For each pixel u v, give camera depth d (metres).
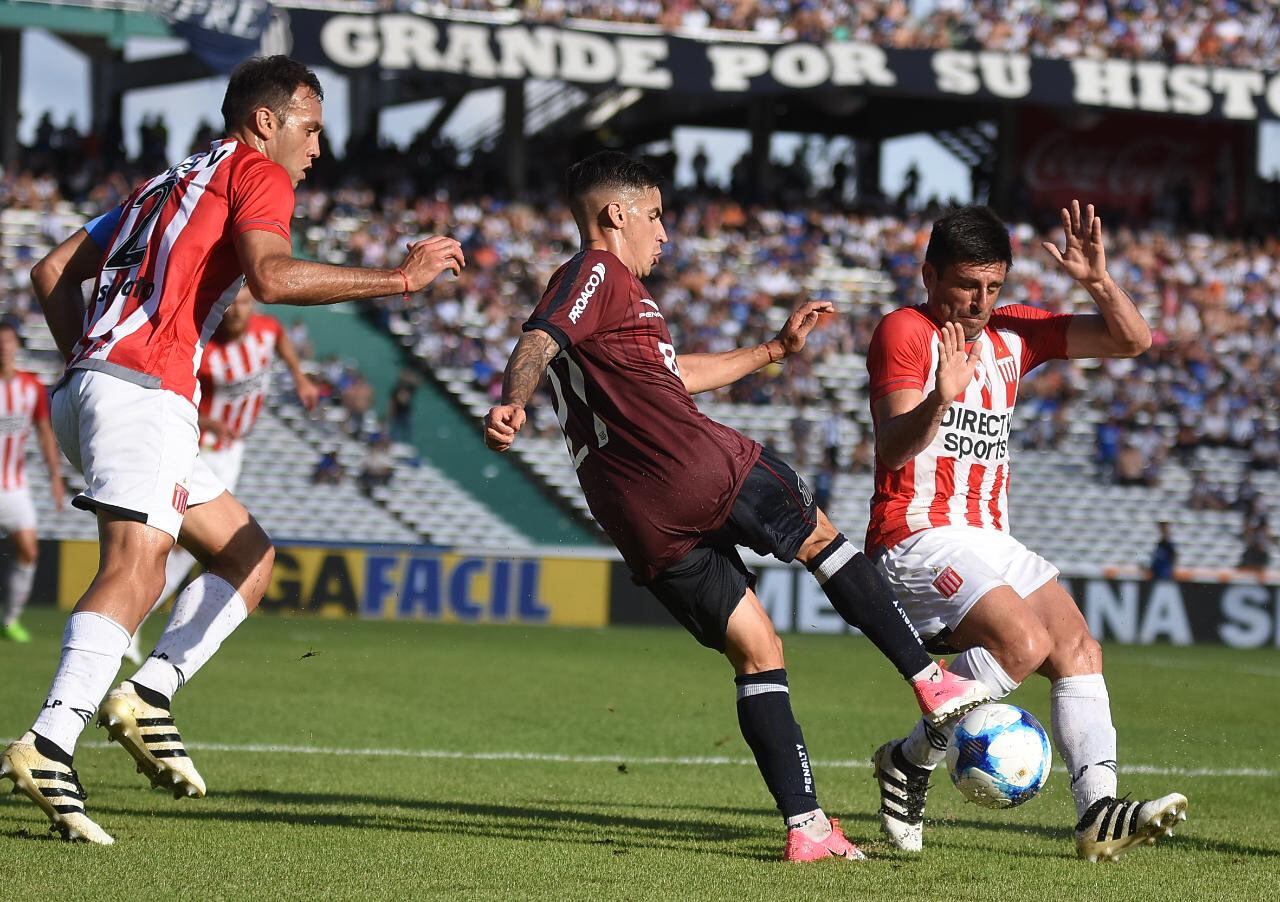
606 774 21.50
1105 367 80.44
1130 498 76.88
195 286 14.37
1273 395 80.69
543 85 100.62
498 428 12.77
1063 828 17.47
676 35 78.12
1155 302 85.06
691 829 16.41
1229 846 16.14
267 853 13.73
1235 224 92.44
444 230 81.19
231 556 15.70
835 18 85.19
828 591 14.27
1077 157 92.31
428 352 76.88
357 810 16.95
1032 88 81.50
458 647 48.38
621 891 12.26
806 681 40.06
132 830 14.82
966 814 18.62
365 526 71.88
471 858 13.78
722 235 85.88
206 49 72.88
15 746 13.58
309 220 79.94
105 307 14.48
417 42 75.25
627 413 13.91
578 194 14.77
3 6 76.44
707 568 14.19
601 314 13.78
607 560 62.69
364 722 27.30
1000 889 12.84
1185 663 51.66
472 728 27.08
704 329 79.12
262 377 31.69
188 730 25.28
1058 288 85.75
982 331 16.09
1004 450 16.23
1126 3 88.94
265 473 71.56
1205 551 76.31
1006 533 16.19
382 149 84.75
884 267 85.75
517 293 79.38
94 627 13.75
